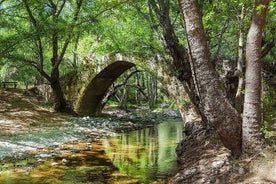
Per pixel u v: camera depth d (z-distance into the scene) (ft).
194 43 25.46
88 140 57.06
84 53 106.42
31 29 73.46
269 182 21.67
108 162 39.91
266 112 29.43
